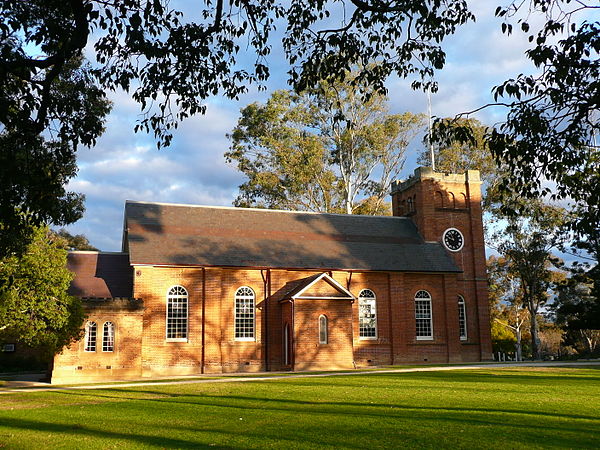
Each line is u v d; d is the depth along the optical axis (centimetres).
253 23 1496
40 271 2677
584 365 3491
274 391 2214
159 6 1286
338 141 5672
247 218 4334
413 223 4744
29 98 1215
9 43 1224
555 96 1141
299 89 1559
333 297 3803
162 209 4150
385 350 4125
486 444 1202
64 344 2939
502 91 1159
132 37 1266
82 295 3609
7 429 1500
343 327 3828
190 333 3678
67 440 1333
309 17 1487
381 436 1289
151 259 3641
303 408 1744
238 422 1520
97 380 3256
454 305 4362
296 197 5753
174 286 3712
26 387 2784
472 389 2159
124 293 3725
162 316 3634
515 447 1173
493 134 1224
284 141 5522
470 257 4647
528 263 5712
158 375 3541
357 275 4169
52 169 1399
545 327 7550
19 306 2662
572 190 1288
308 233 4353
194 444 1252
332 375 3020
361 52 1527
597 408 1673
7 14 1208
